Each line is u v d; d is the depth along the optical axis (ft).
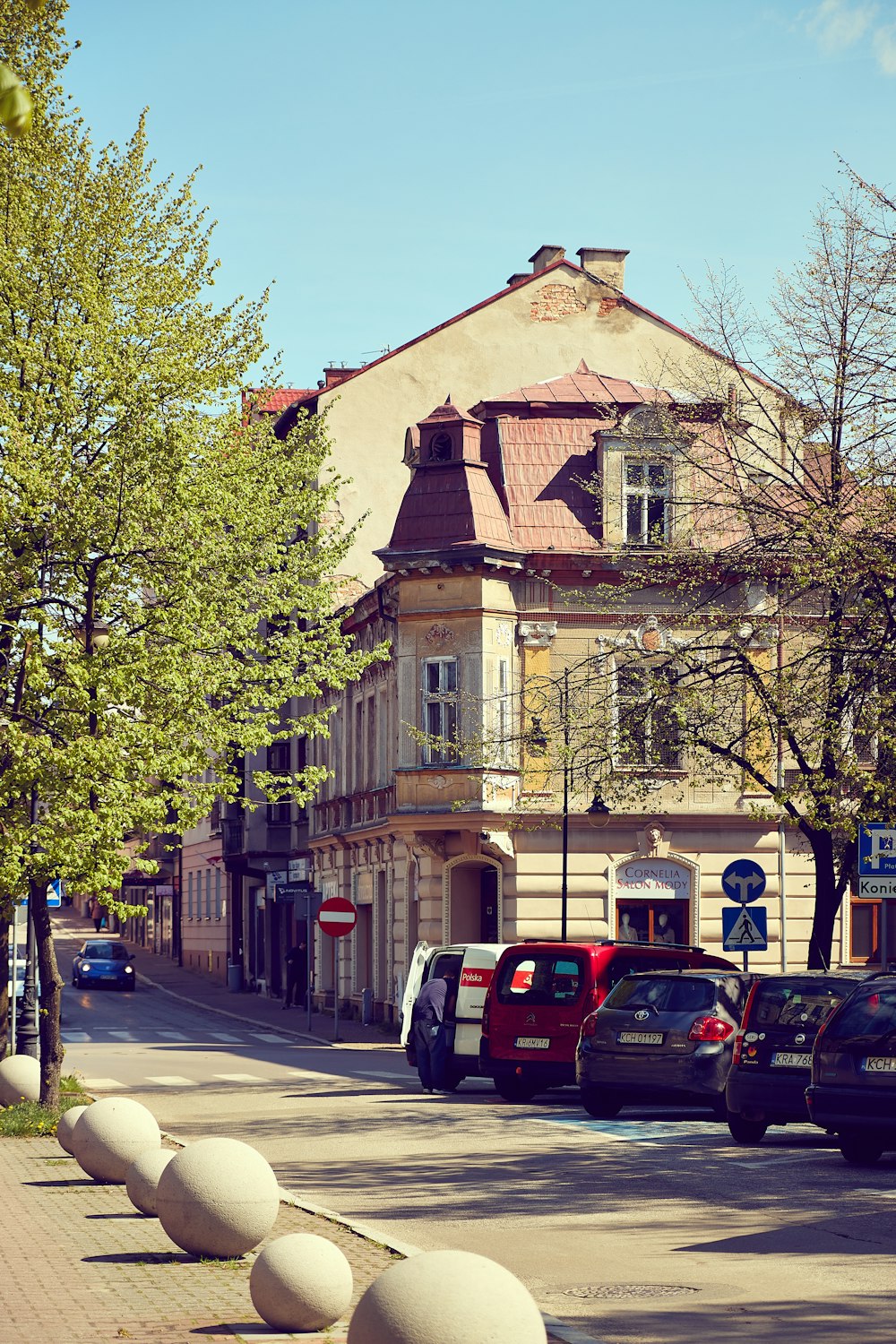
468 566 121.29
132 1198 42.57
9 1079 73.41
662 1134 64.23
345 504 157.89
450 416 126.41
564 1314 32.04
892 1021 53.42
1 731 67.41
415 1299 22.09
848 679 79.87
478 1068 83.30
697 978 69.26
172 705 71.61
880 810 78.13
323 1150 61.00
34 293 71.67
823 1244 39.17
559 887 122.21
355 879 155.94
